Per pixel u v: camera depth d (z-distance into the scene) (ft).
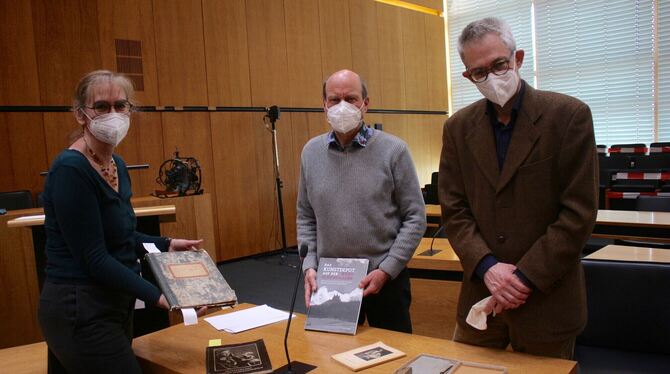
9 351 6.38
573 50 26.04
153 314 8.48
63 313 4.42
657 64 23.68
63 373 5.00
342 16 24.18
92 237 4.38
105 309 4.53
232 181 19.89
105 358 4.48
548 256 4.12
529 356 4.45
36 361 6.03
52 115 15.84
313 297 5.64
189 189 12.80
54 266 4.53
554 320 4.33
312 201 6.12
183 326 5.87
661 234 11.40
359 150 5.93
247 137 20.36
